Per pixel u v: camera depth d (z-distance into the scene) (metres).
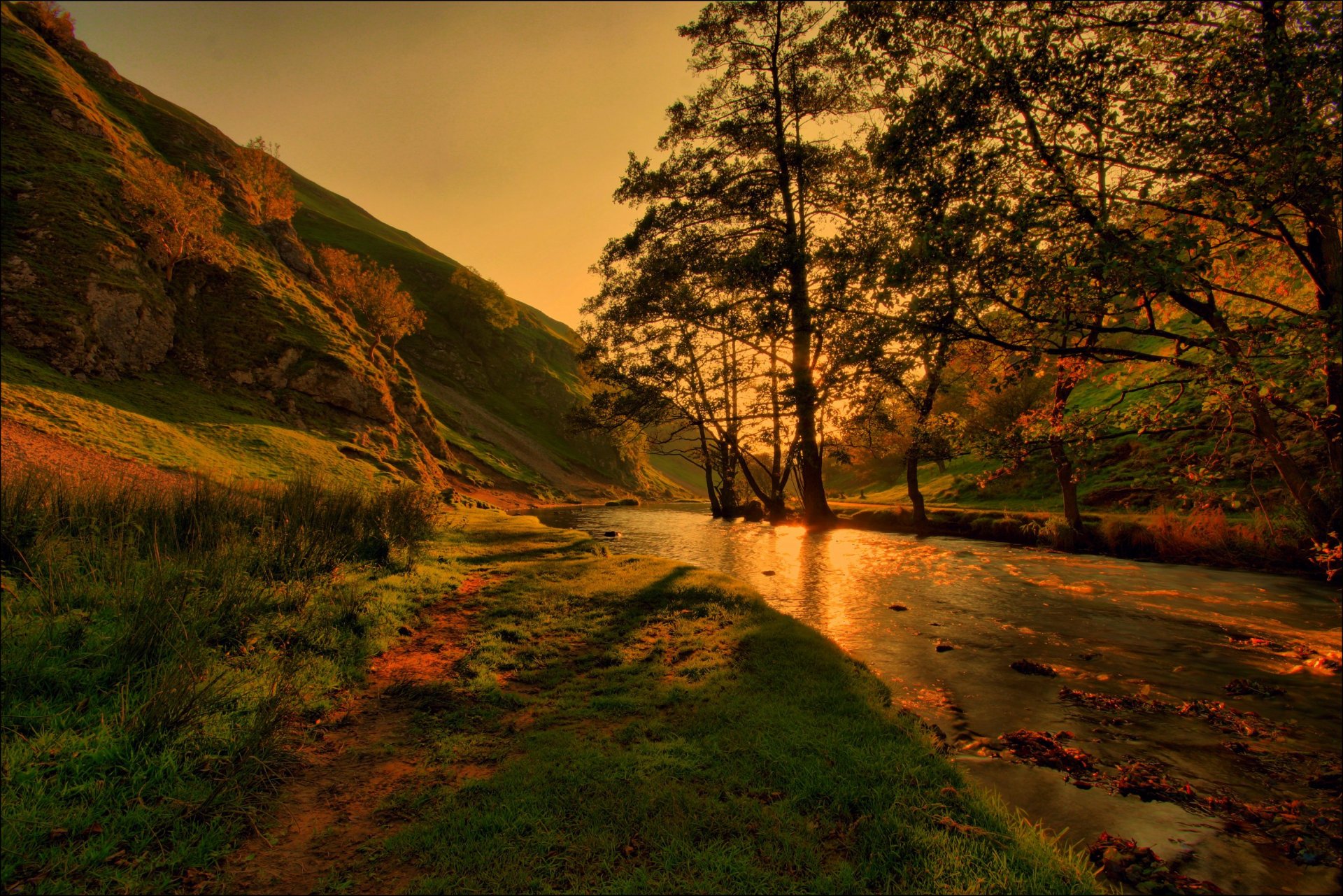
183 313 34.09
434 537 13.70
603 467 89.25
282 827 3.15
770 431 25.56
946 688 5.95
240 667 4.89
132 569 6.12
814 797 3.40
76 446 17.28
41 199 29.89
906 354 8.12
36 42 48.19
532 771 3.69
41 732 3.50
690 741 4.12
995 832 3.07
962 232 6.40
